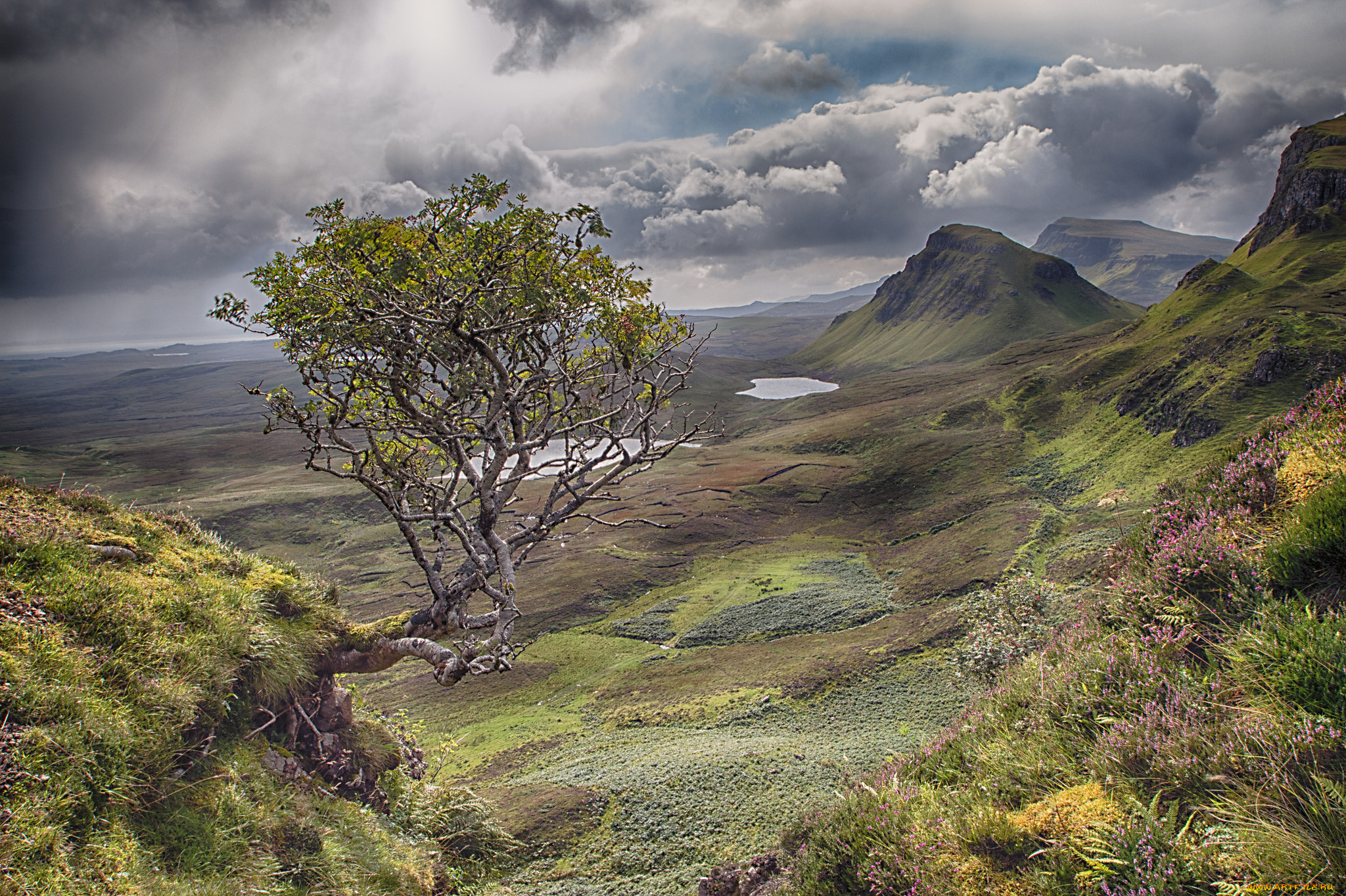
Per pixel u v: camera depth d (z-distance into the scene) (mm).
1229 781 4141
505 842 10805
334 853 7527
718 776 39156
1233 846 3783
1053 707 6051
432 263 7836
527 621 112688
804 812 12328
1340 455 6094
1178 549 6348
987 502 158375
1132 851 4059
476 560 8227
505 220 7965
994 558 113250
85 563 7965
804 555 149000
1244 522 6184
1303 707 4172
